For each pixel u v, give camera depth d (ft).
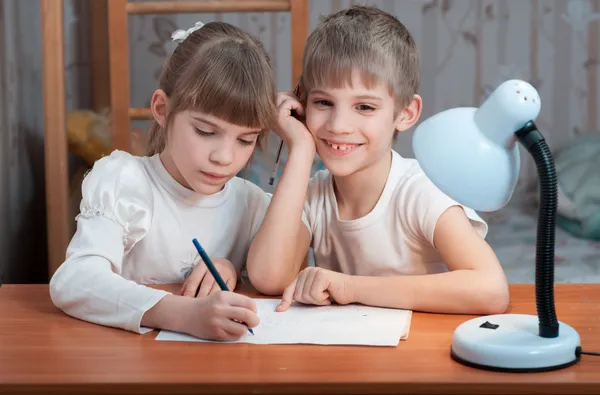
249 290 5.26
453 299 4.58
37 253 9.70
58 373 3.70
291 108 5.26
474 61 13.04
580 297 4.91
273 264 5.05
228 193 5.58
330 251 5.59
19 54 9.06
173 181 5.37
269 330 4.28
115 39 8.49
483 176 3.84
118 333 4.30
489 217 11.81
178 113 4.86
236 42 4.88
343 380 3.60
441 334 4.25
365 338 4.14
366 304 4.73
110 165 5.32
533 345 3.74
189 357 3.91
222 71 4.70
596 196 11.15
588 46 13.07
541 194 3.83
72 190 9.23
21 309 4.75
